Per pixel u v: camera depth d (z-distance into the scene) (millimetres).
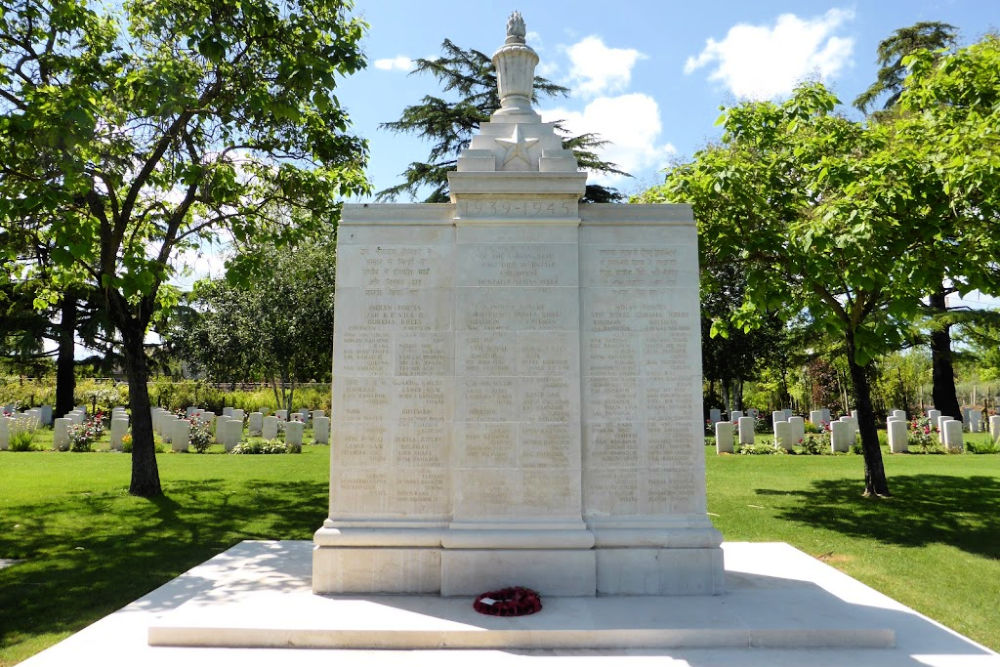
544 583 7133
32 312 31531
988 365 34531
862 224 9594
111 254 12625
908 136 11539
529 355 7527
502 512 7336
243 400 40594
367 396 7559
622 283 7727
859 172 10461
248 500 13430
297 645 6012
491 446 7414
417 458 7477
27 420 26641
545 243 7680
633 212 7863
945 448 21484
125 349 13984
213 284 17984
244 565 8516
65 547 9727
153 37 12984
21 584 7961
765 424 31484
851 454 20797
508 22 8781
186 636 6047
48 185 9836
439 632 6008
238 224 13758
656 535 7270
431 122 24641
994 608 7152
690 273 7754
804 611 6605
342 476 7469
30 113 9680
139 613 6766
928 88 11906
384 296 7672
